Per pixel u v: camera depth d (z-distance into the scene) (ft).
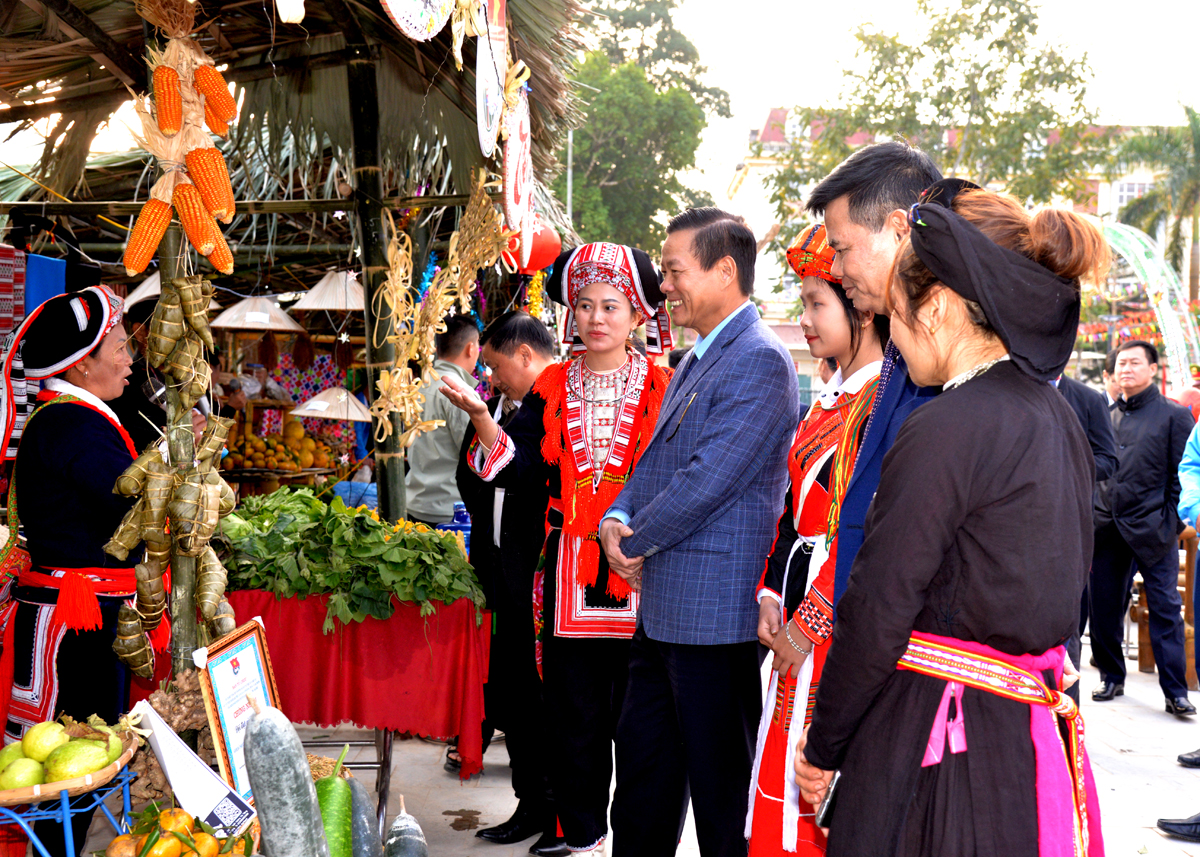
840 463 5.98
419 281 16.63
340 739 14.42
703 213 8.25
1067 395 15.58
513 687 10.78
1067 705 4.46
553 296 9.64
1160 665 16.51
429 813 11.73
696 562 7.63
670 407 8.20
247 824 5.91
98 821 10.71
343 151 12.26
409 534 10.02
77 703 7.85
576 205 102.42
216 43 10.61
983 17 67.46
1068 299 4.45
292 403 26.96
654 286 9.30
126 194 16.98
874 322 6.41
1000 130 68.39
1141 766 13.78
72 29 8.27
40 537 7.86
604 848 10.41
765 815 6.25
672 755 8.11
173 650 6.83
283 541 9.87
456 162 12.71
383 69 11.80
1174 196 113.50
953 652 4.37
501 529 10.89
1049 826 4.23
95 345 8.02
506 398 11.88
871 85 70.54
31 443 7.93
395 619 9.73
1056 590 4.24
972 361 4.60
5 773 5.49
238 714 6.44
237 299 23.52
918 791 4.40
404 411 11.13
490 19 7.19
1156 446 16.49
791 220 71.72
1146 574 16.63
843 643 4.46
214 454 6.89
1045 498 4.23
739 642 7.59
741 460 7.48
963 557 4.32
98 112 10.12
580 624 9.23
